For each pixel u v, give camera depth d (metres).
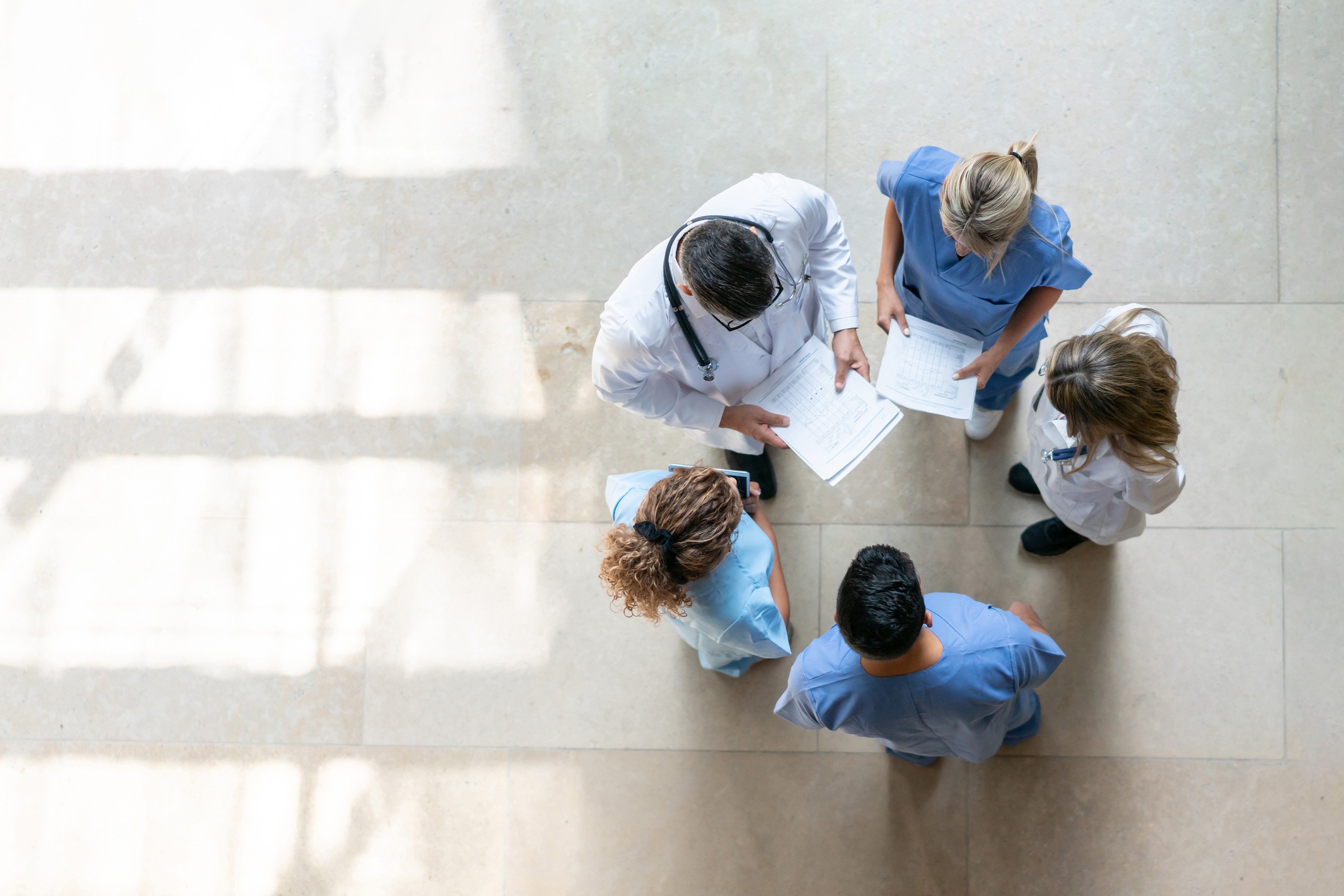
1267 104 2.60
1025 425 2.58
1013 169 1.54
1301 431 2.51
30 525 2.77
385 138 2.81
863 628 1.55
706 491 1.62
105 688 2.71
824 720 1.83
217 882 2.63
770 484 2.58
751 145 2.72
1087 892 2.46
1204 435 2.54
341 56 2.83
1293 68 2.60
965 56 2.68
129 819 2.66
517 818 2.59
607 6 2.78
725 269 1.43
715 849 2.54
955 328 2.05
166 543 2.74
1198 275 2.58
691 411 2.01
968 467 2.59
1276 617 2.48
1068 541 2.40
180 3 2.86
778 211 1.73
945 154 1.77
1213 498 2.51
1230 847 2.43
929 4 2.69
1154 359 1.61
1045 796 2.48
